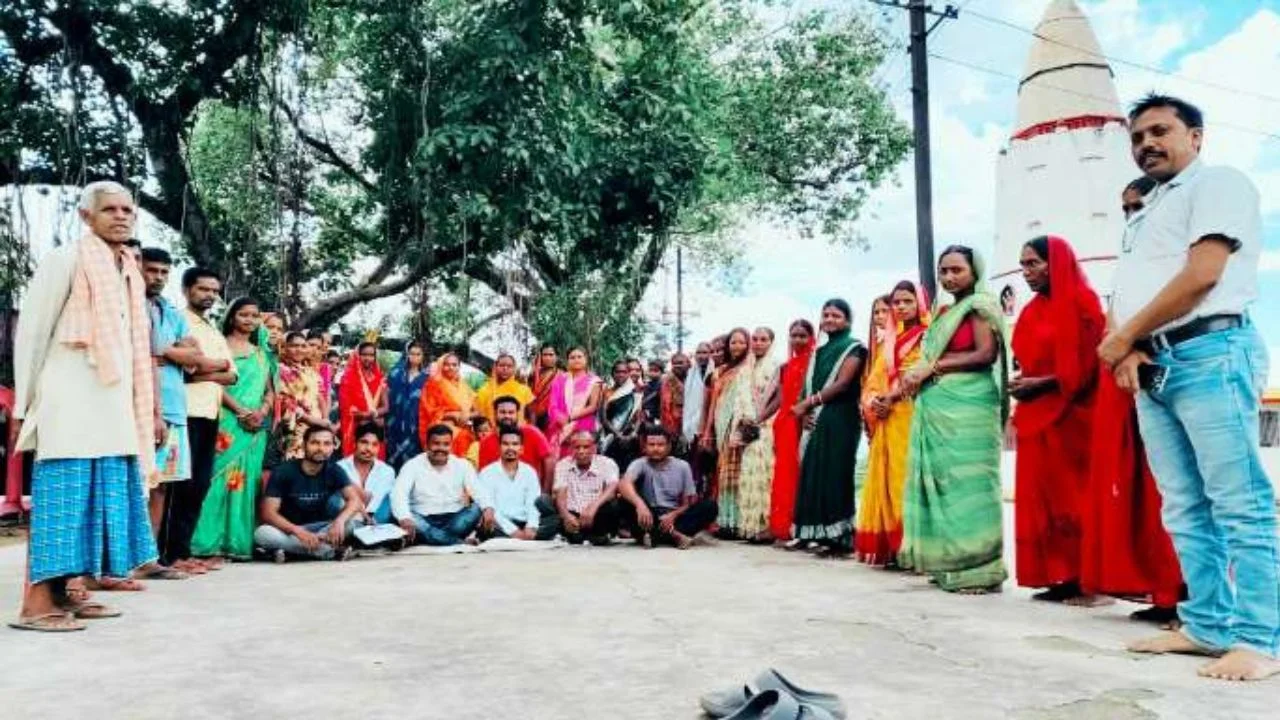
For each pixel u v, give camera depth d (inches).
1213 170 117.7
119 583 178.9
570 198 446.9
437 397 335.3
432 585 187.5
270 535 233.0
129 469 146.5
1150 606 160.7
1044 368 172.9
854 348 246.8
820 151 644.1
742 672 112.2
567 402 346.0
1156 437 127.4
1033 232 567.2
